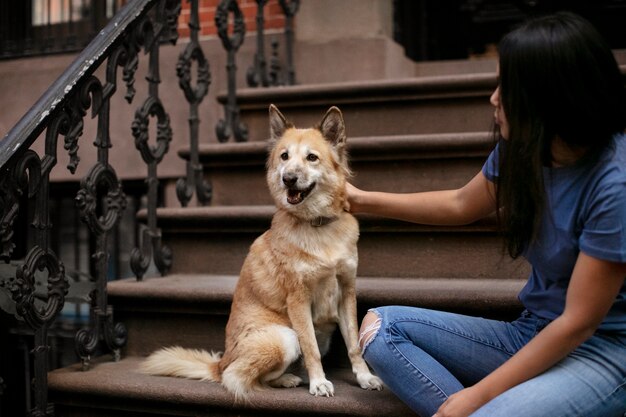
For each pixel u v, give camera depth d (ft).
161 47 14.60
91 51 8.48
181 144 14.30
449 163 10.13
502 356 6.49
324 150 7.98
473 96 11.71
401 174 10.37
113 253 16.38
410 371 6.31
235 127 12.65
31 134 7.44
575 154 5.57
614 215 5.18
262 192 11.46
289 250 7.73
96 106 8.71
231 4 12.61
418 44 17.40
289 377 7.84
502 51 5.57
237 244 10.27
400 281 9.08
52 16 16.92
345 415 7.02
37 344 7.84
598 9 16.28
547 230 5.70
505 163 5.72
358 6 14.64
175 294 8.86
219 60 14.40
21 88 15.42
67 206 17.25
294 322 7.64
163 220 10.39
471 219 7.29
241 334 7.75
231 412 7.48
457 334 6.59
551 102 5.25
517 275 9.06
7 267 8.31
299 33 15.05
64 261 17.26
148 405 7.79
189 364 8.09
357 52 14.61
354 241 8.05
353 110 12.39
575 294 5.33
